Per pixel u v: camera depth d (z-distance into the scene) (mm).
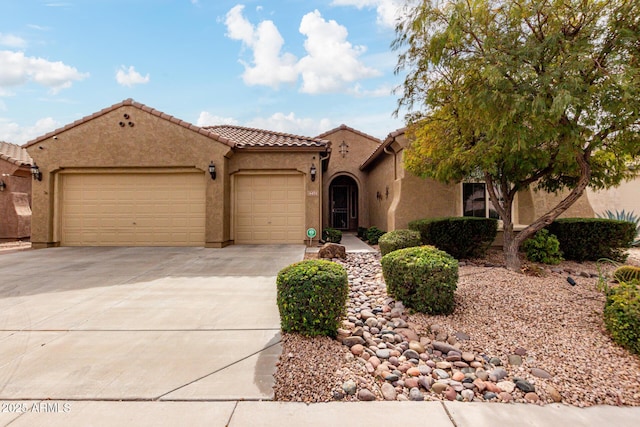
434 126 8242
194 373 3588
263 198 13586
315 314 4363
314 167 13180
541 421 2883
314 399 3164
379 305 5707
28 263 9539
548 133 5543
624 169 7621
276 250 11852
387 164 15086
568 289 6156
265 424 2816
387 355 4016
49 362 3811
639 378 3475
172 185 13086
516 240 7754
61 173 13000
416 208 12570
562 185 9016
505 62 5348
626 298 4227
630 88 4738
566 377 3529
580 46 5320
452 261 5340
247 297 6289
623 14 5301
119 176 13086
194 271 8492
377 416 2939
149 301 6043
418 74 7594
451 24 5844
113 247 12727
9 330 4727
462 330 4656
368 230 15578
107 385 3357
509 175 8078
